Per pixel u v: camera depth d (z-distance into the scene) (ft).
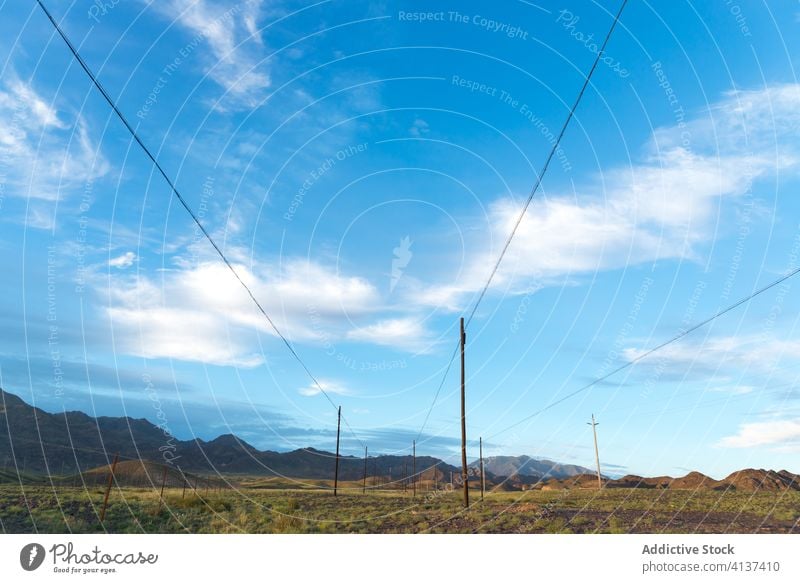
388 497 185.26
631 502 127.65
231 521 76.33
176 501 94.27
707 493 162.20
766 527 72.59
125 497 98.73
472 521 85.61
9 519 64.34
